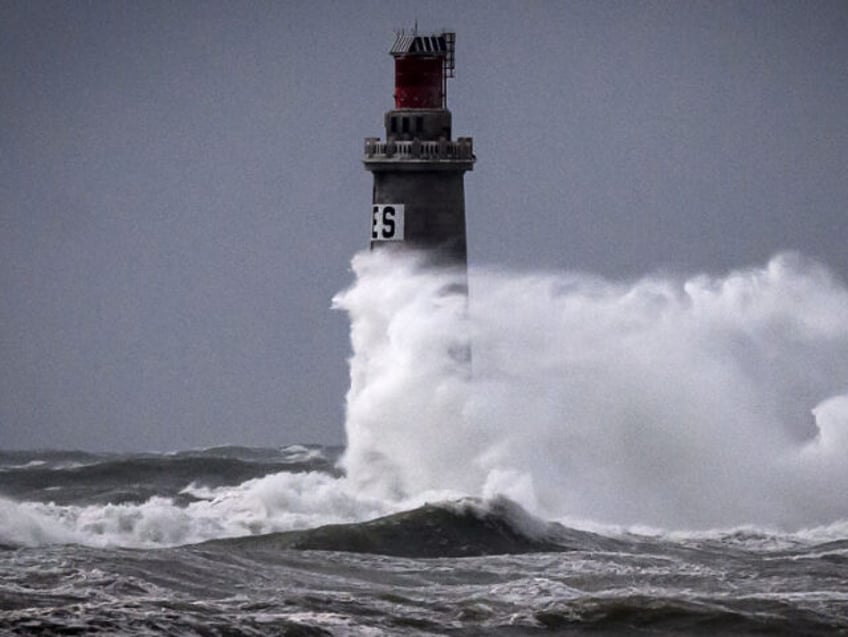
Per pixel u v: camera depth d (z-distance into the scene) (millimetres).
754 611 180750
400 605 176875
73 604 163875
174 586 177500
